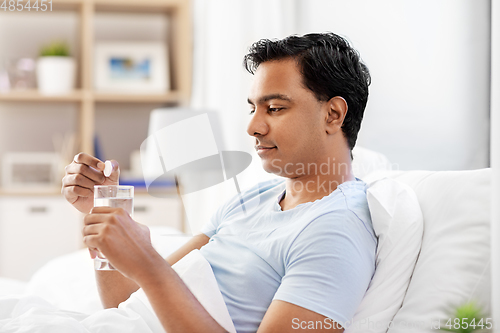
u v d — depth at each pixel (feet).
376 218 2.87
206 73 9.10
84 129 9.46
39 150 10.12
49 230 8.77
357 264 2.63
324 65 2.90
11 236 8.61
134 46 10.06
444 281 2.78
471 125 3.81
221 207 3.59
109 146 10.39
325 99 2.95
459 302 2.71
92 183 3.25
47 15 10.11
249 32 7.48
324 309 2.46
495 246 2.59
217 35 8.35
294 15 5.83
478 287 2.72
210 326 2.44
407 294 2.87
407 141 4.14
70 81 9.55
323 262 2.56
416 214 3.03
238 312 2.82
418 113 4.09
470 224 2.90
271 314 2.50
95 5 9.75
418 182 3.36
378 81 4.29
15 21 9.98
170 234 4.81
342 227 2.69
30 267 8.68
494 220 2.60
